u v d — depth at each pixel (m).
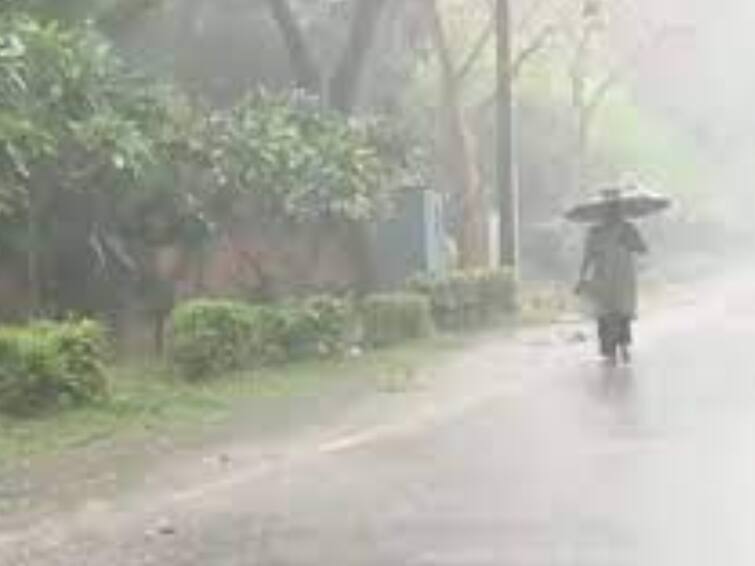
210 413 29.44
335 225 49.66
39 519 20.09
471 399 31.62
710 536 17.67
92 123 36.50
